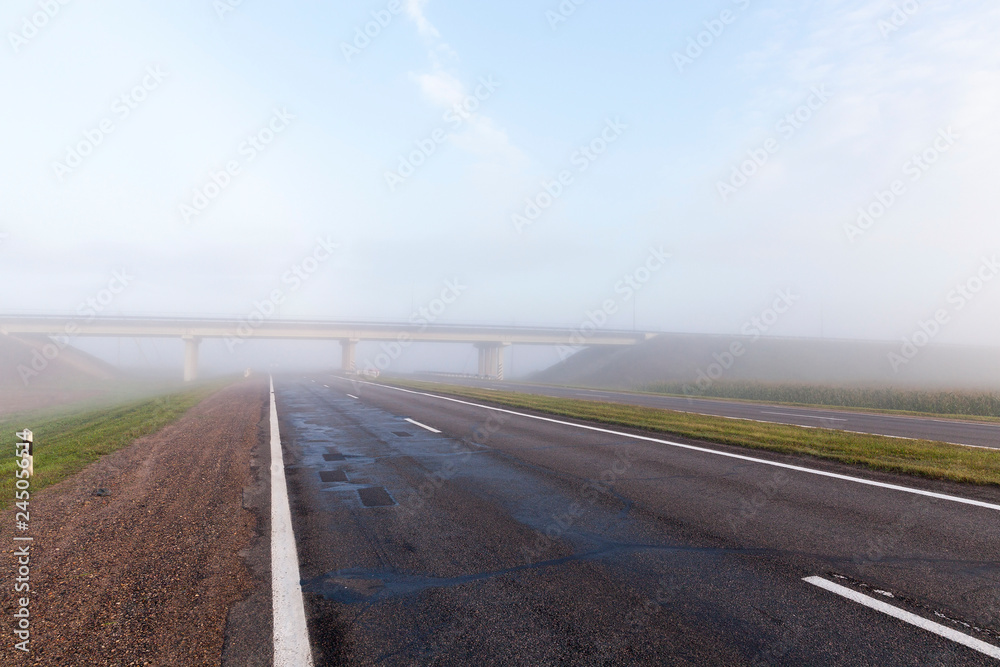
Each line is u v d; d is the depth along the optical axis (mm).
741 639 3152
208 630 3211
